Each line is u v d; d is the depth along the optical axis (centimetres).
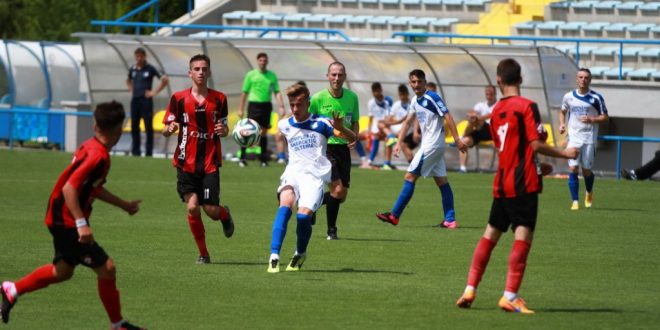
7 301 2364
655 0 9919
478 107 7094
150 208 4906
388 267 3288
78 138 8812
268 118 7100
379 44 7956
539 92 7681
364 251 3650
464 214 4903
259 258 3456
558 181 6756
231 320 2453
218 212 3244
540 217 4834
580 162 5259
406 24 10356
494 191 2548
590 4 9825
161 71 8531
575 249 3775
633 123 8306
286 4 11156
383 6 10762
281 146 7819
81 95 10481
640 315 2545
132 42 8362
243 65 8419
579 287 2967
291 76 8450
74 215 2214
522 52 7681
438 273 3183
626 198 5753
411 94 8256
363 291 2844
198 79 3192
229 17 11162
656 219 4781
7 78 10462
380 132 7481
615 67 9219
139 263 3303
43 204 4962
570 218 4803
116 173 6488
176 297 2731
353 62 8319
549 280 3088
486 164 7738
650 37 9319
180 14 13738
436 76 8081
